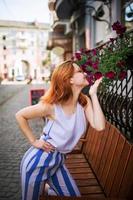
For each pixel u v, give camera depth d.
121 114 3.77
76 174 3.57
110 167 3.01
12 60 79.69
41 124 9.29
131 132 3.54
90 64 3.38
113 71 3.32
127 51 3.46
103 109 4.52
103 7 13.17
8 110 13.17
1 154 6.06
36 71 84.62
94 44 15.66
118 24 4.16
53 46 30.03
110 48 4.15
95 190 3.13
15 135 7.80
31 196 2.67
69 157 4.25
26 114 2.59
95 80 2.79
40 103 2.60
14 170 5.09
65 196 2.54
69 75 2.51
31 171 2.63
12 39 80.06
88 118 2.76
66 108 2.57
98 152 3.62
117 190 2.62
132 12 9.59
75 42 22.50
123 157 2.70
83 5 15.79
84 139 4.41
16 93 23.89
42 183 2.65
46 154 2.62
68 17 22.41
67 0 16.42
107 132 3.46
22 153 6.11
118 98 4.02
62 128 2.58
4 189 4.34
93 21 15.60
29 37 83.69
